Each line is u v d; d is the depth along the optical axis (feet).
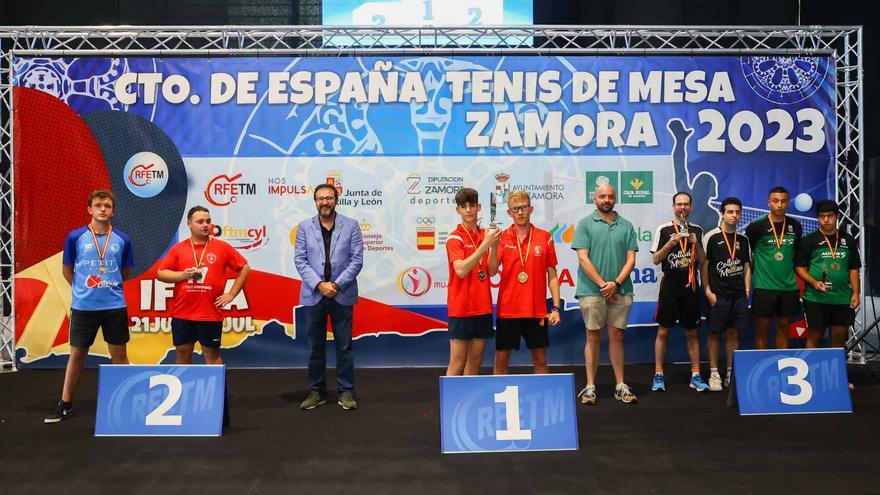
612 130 21.75
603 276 17.61
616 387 18.01
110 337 16.42
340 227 17.16
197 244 17.03
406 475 12.71
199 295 16.76
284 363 21.90
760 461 13.34
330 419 16.40
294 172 21.67
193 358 21.94
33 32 21.44
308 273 16.87
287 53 21.59
